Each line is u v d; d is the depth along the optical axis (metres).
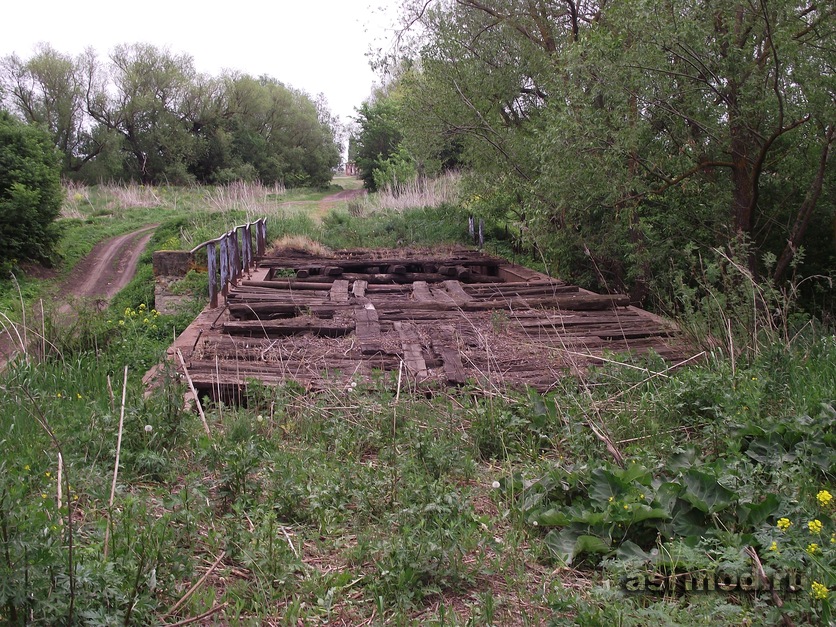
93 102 58.66
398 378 6.67
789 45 9.43
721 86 10.16
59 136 56.62
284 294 11.80
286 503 4.29
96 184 56.88
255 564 3.56
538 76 14.38
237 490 4.41
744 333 7.57
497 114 15.91
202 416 5.55
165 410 5.32
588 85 10.83
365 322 9.34
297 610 3.24
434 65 15.48
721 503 3.96
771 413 5.71
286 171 69.12
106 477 4.43
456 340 8.47
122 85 60.03
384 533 3.99
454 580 3.55
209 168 65.06
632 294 12.47
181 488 4.55
